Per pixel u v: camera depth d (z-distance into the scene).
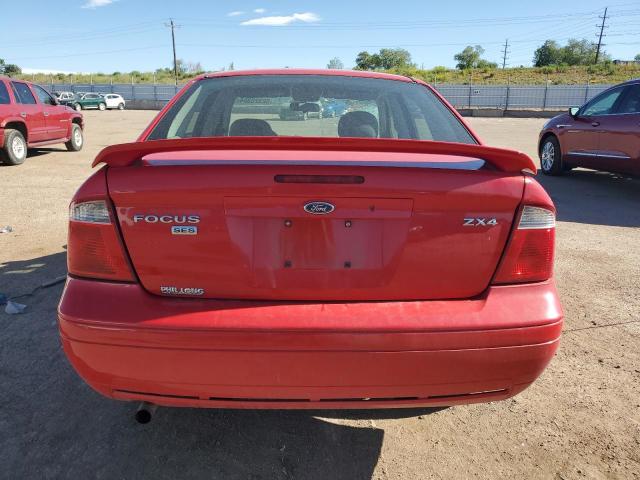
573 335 3.38
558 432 2.44
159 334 1.77
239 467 2.20
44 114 11.63
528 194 1.87
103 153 1.79
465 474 2.18
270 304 1.84
